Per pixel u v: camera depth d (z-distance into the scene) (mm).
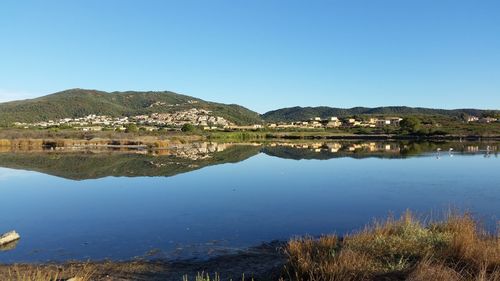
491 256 8172
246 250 13242
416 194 23828
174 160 48812
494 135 109625
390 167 39188
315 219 17547
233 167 41031
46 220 17984
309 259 8859
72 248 13719
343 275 7789
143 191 25891
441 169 37094
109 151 65375
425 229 11148
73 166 42125
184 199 22844
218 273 10938
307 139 120000
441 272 7273
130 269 11531
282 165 42594
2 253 13227
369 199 22297
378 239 9797
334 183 28703
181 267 11648
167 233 15547
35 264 12078
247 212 19125
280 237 14805
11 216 18859
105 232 15781
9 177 33812
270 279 9312
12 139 80125
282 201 21922
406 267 8039
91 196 24219
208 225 16719
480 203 20734
